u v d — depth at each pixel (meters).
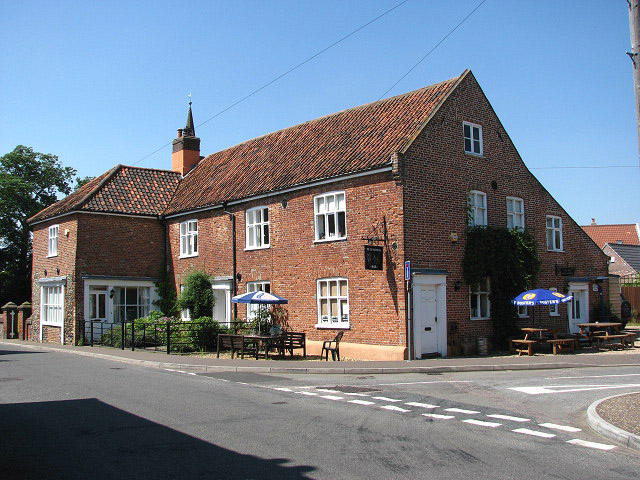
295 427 9.24
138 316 28.98
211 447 8.04
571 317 25.72
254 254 24.31
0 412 10.62
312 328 21.55
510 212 23.27
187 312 27.00
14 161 45.03
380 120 22.81
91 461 7.39
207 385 13.91
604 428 8.76
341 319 20.62
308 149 24.56
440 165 20.28
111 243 28.28
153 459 7.46
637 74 8.88
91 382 14.41
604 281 27.88
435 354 19.33
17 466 7.21
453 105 21.20
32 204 44.84
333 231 21.16
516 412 10.41
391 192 19.11
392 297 18.84
